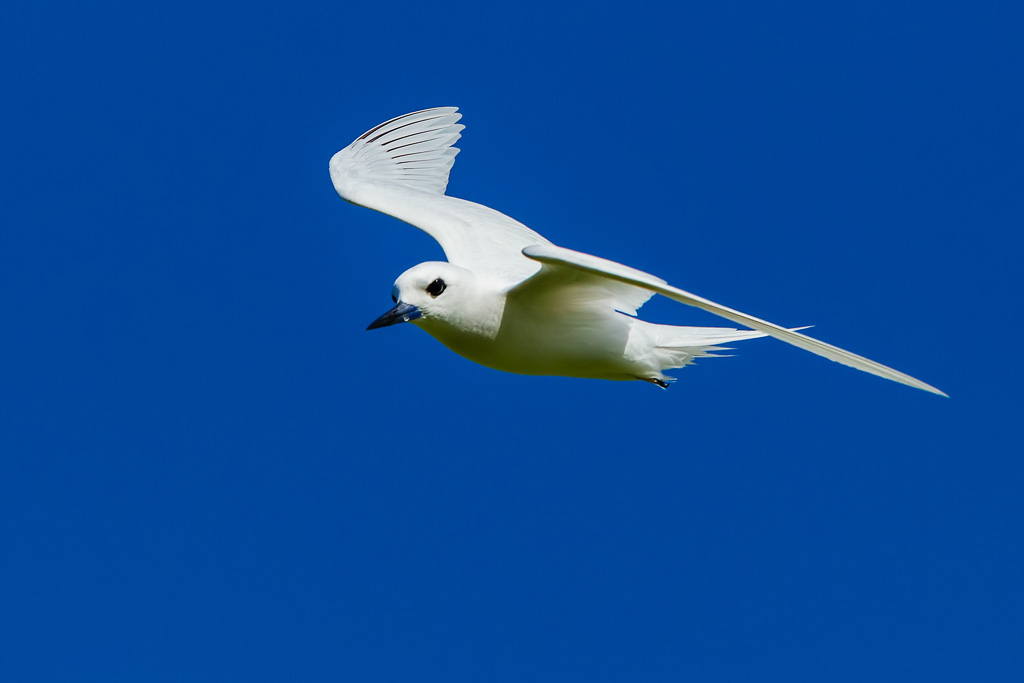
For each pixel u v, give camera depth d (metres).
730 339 12.41
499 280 11.85
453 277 11.34
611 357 12.14
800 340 9.32
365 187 14.28
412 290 11.23
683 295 9.45
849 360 9.30
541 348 11.88
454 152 15.36
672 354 12.51
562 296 11.41
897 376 9.17
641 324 12.36
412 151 15.36
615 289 11.38
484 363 12.16
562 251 10.24
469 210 13.89
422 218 13.54
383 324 11.10
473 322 11.54
